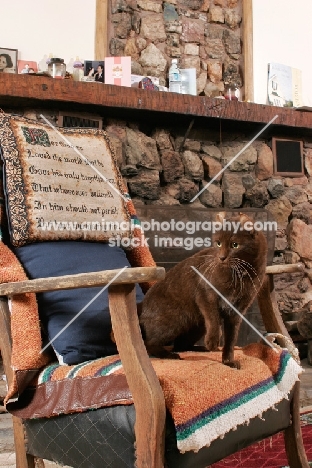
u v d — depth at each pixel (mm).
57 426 1312
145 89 3154
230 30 3928
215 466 1797
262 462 1832
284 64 4035
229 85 3715
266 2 4012
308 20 4148
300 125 3650
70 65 3334
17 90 2830
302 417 2289
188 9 3795
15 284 1313
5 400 1385
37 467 1562
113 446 1192
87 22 3436
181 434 1122
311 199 3902
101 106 3078
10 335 1431
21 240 1570
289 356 1495
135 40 3611
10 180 1601
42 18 3311
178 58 3736
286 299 3785
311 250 3850
